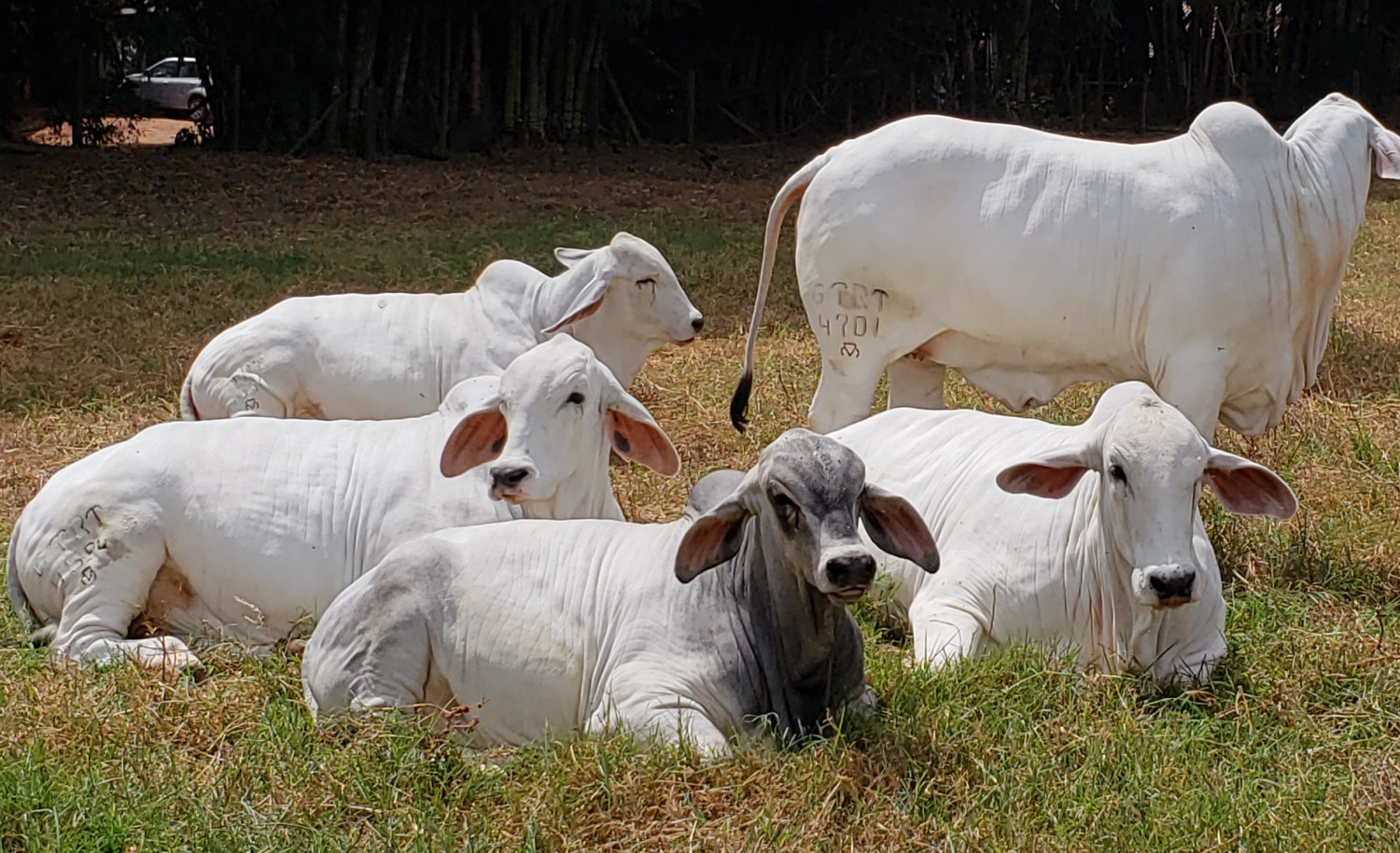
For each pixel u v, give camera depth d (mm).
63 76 18969
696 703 4043
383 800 3873
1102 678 4590
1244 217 5953
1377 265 12562
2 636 5039
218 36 18531
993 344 6305
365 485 5047
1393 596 5453
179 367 8719
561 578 4273
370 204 15961
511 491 4703
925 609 4973
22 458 7082
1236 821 3834
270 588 4957
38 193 15898
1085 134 21969
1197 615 4723
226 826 3748
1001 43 22250
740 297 11133
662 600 4168
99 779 3932
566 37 20078
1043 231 6000
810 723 4137
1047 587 4906
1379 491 6355
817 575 3705
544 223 14750
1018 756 4117
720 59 21594
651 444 5137
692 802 3775
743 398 7004
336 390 6832
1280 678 4703
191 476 5004
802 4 21484
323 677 4293
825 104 22062
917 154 6145
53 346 9320
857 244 6211
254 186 16703
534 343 7094
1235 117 6047
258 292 11109
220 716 4328
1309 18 23391
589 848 3682
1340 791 4031
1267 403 6207
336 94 18906
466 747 4223
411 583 4281
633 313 7219
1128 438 4488
